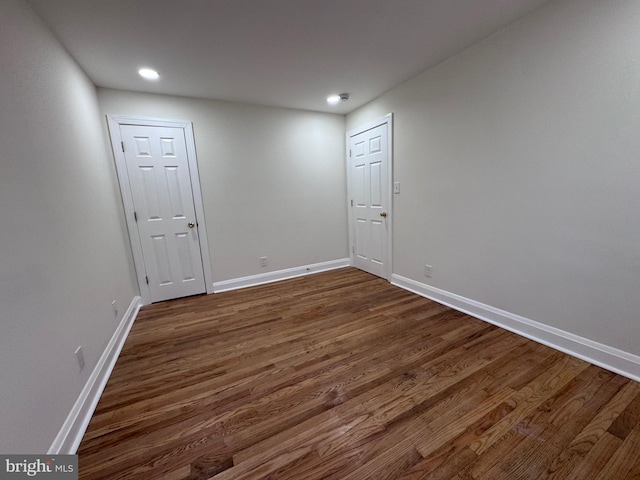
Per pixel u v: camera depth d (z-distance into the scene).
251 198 3.38
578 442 1.19
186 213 3.05
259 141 3.34
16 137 1.19
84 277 1.67
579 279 1.72
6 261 1.01
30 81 1.37
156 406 1.50
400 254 3.16
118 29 1.72
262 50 2.08
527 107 1.85
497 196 2.11
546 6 1.68
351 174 3.85
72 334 1.43
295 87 2.78
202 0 1.52
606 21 1.46
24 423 1.01
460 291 2.52
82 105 2.09
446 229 2.56
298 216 3.71
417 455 1.16
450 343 1.99
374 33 1.92
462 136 2.30
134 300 2.79
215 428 1.34
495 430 1.26
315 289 3.25
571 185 1.70
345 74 2.54
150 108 2.77
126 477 1.11
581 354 1.75
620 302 1.57
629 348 1.56
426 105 2.57
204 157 3.06
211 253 3.23
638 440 1.18
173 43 1.92
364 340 2.09
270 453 1.19
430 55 2.26
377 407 1.43
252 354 1.97
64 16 1.56
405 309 2.60
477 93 2.13
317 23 1.79
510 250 2.07
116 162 2.67
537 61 1.76
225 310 2.76
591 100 1.56
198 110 2.98
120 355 2.02
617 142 1.49
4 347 0.96
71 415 1.30
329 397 1.51
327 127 3.74
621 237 1.53
